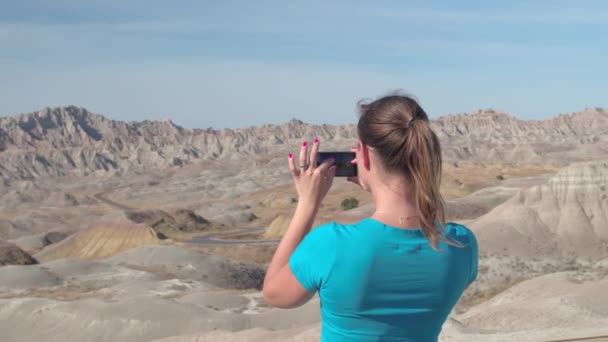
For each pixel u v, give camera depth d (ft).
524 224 315.17
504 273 268.00
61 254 456.86
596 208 318.04
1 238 616.39
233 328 176.76
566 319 121.80
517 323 122.42
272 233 495.00
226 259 346.54
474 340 62.13
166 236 479.82
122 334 176.86
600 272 250.78
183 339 100.42
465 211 495.41
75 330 181.88
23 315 194.29
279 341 91.15
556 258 287.89
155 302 191.01
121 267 315.78
